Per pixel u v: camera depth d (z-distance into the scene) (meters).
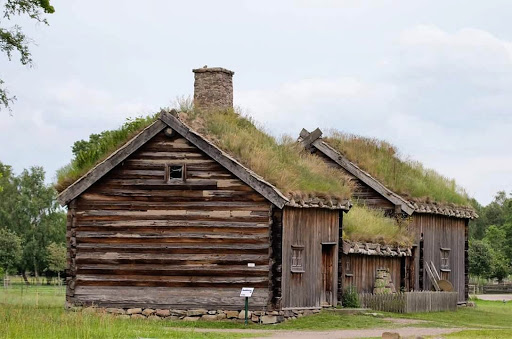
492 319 43.12
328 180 40.47
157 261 36.03
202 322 34.84
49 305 40.69
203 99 40.84
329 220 39.59
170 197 36.16
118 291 36.22
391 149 54.16
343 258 41.66
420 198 49.81
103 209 36.53
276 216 35.44
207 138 36.53
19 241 95.75
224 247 35.59
